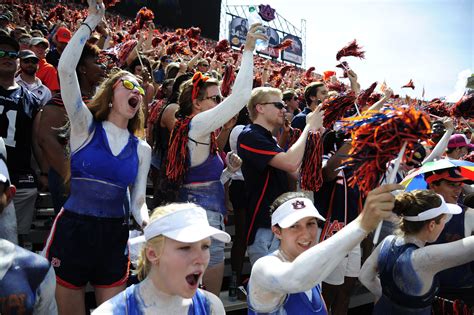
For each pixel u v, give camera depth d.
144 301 1.80
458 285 3.14
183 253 1.77
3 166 1.94
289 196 2.40
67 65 2.40
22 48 6.14
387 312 2.85
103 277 2.63
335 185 3.83
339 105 3.26
